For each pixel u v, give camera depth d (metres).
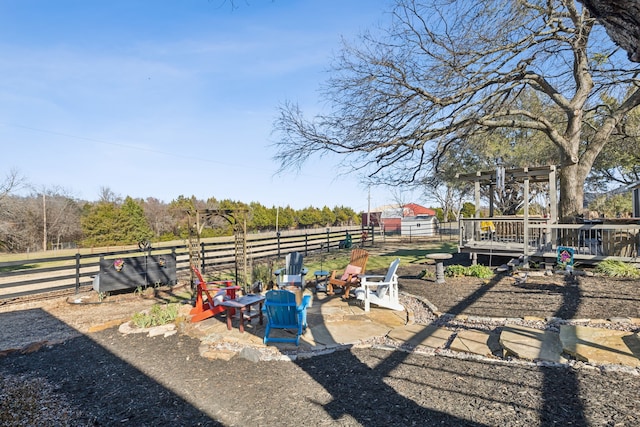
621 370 3.59
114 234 36.78
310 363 4.36
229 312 5.83
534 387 3.38
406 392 3.46
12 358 5.02
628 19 1.67
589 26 9.20
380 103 10.43
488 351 4.35
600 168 20.81
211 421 3.15
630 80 11.34
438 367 4.01
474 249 11.31
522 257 10.22
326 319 6.21
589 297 6.38
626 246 8.94
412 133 10.98
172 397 3.65
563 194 11.77
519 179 13.94
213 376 4.11
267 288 9.35
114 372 4.37
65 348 5.36
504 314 5.79
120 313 7.47
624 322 5.01
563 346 4.20
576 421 2.79
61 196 41.38
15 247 28.94
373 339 5.12
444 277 9.19
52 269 9.51
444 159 14.80
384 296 6.85
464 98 10.68
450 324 5.55
